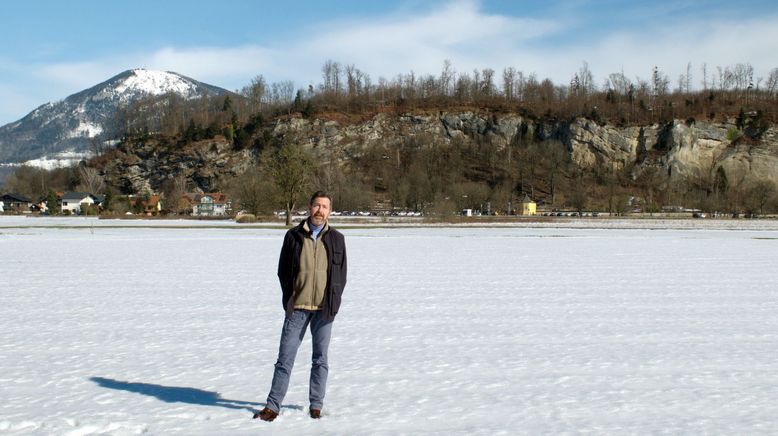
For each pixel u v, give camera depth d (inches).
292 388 295.1
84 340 401.4
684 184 5792.3
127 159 7445.9
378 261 1000.2
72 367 332.5
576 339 406.9
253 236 1817.2
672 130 6190.9
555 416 253.0
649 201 5359.3
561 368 332.5
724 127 6284.5
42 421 243.1
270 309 525.3
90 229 2262.6
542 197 5669.3
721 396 282.8
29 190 6707.7
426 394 283.9
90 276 775.1
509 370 327.9
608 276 784.9
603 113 6742.1
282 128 7249.0
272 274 799.1
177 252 1182.3
